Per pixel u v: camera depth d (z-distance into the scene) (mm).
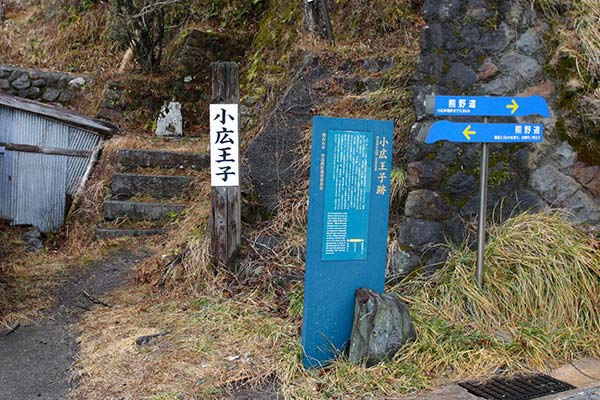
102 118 8039
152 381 3465
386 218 3721
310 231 3516
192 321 4234
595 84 4410
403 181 4793
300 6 7926
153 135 8000
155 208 6629
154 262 5395
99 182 6938
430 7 4371
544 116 4109
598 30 4488
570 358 3727
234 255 4816
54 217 7008
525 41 4371
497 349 3684
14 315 4602
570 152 4410
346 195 3588
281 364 3586
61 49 9672
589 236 4316
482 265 4105
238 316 4258
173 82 8586
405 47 6234
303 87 5805
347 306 3662
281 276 4602
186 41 8836
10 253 6180
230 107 4660
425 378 3420
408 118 5164
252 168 5574
